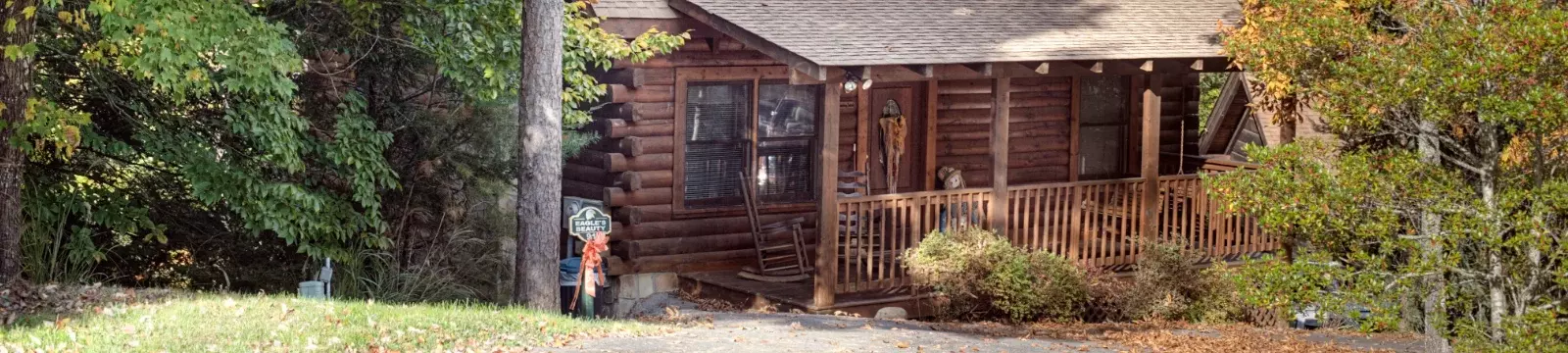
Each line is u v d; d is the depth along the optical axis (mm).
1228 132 30203
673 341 12273
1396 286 12523
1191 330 15383
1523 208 13109
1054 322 15914
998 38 17562
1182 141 22719
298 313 11961
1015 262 15906
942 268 15984
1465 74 11875
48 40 14680
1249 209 13336
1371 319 12289
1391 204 12461
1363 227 12297
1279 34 13883
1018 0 19578
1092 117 21656
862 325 14812
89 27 13672
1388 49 12977
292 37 16500
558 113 13812
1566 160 12664
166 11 13117
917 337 13703
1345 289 12531
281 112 15055
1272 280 12570
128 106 15031
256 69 14133
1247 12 15148
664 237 18250
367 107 16812
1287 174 12617
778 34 16469
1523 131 12406
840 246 18797
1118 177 21938
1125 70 18078
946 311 16250
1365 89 12742
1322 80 13859
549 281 13914
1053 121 21203
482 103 17172
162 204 16609
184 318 11516
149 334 10727
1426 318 13523
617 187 17922
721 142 18609
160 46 13297
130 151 15523
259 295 13539
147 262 16766
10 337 10281
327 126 16859
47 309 12094
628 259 17953
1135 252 19516
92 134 14531
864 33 16969
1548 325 11742
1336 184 12523
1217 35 18969
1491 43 11914
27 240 14305
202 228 16938
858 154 19422
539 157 13734
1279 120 16000
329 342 10664
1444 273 12992
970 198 17531
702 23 17484
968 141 20500
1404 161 12391
